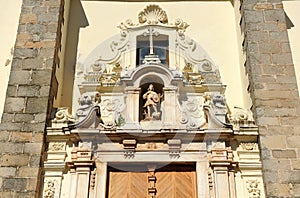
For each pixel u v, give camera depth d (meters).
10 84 12.78
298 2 15.51
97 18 15.94
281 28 13.85
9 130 12.09
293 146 11.91
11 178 11.45
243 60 14.28
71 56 15.09
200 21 15.94
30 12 14.00
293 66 13.17
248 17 14.05
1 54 14.30
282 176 11.50
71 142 12.41
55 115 12.73
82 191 11.71
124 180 12.22
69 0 16.02
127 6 16.22
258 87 12.81
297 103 12.55
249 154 12.19
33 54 13.27
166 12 16.11
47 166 11.96
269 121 12.28
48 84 12.79
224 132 12.21
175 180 12.20
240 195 11.74
